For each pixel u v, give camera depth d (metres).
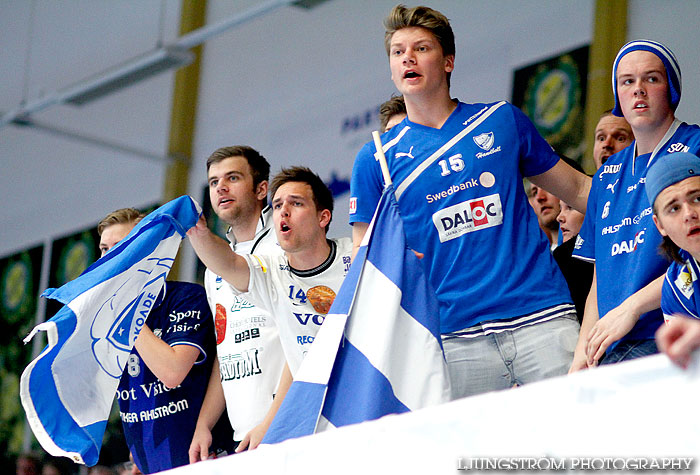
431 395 8.46
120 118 33.81
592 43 21.23
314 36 28.80
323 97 27.91
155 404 12.17
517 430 4.95
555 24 22.39
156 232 10.52
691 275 8.16
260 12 25.03
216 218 29.73
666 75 9.34
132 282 10.45
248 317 11.91
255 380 11.68
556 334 9.10
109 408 10.23
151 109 32.88
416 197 9.59
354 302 8.96
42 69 36.41
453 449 5.18
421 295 8.92
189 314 12.26
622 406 4.63
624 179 9.55
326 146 27.36
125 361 10.39
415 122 9.98
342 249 11.34
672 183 8.11
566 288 9.50
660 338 4.59
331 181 26.92
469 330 9.28
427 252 9.52
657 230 8.92
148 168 32.25
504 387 9.19
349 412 8.48
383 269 9.05
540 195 14.05
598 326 8.75
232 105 30.81
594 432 4.68
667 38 20.34
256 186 12.96
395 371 8.59
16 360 33.47
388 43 10.05
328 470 5.88
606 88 20.66
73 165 34.84
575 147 21.17
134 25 33.69
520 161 10.09
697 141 9.09
